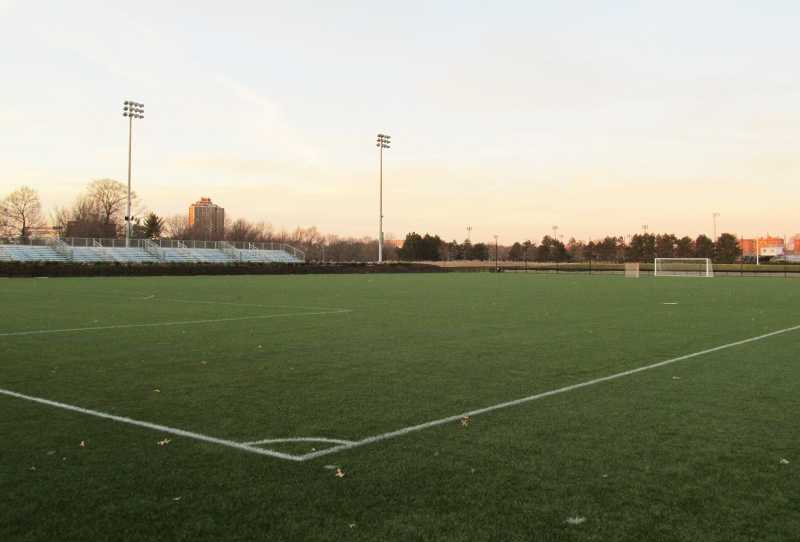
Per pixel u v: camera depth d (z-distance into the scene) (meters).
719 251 109.38
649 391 7.71
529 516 3.98
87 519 3.94
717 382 8.27
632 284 39.47
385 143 63.56
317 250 104.69
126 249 58.84
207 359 10.09
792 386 8.01
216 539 3.68
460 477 4.67
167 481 4.59
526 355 10.52
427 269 69.88
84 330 13.87
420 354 10.61
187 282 38.44
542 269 78.06
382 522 3.89
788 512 4.05
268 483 4.55
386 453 5.25
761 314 18.11
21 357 10.23
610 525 3.86
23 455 5.19
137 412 6.63
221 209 125.88
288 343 11.91
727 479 4.63
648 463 4.98
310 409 6.77
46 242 57.97
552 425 6.13
